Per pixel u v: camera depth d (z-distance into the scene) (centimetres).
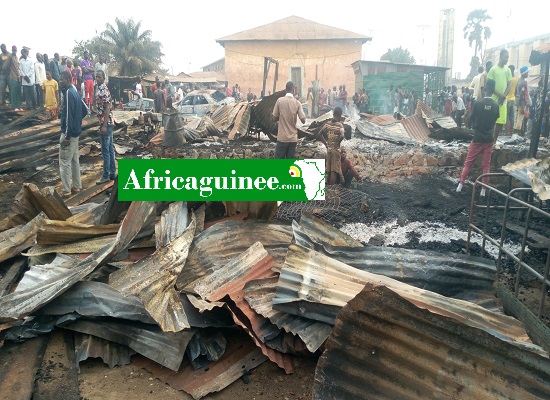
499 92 858
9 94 1473
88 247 437
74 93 711
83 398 289
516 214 639
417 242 539
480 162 862
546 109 1038
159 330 328
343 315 245
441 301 309
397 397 238
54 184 846
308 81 3097
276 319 314
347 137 890
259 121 1045
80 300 344
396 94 2044
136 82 2141
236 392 297
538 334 324
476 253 503
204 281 363
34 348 332
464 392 232
